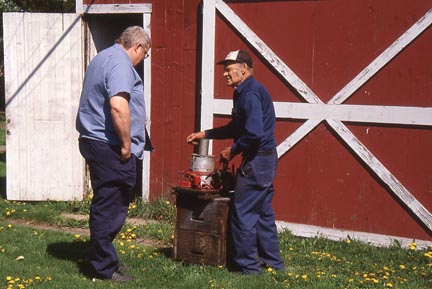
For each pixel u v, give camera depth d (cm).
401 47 670
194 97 813
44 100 890
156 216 827
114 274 561
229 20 757
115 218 553
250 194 570
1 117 2394
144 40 555
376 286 549
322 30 710
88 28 890
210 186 596
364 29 689
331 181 715
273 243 597
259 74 744
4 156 1458
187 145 822
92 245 557
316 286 545
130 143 539
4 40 884
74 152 895
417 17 664
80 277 565
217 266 587
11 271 569
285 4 727
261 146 568
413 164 674
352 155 702
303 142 726
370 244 695
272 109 574
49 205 884
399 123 675
